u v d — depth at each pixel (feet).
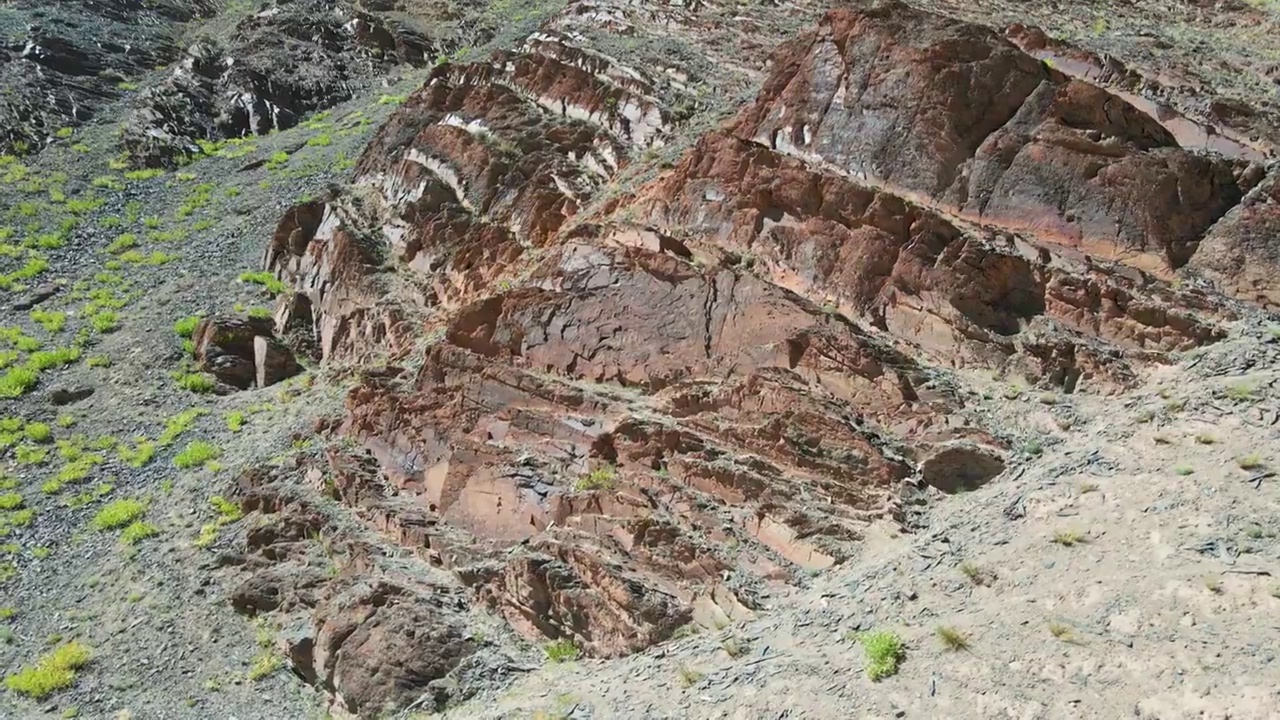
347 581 41.47
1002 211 43.21
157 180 98.32
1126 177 41.37
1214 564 27.35
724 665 30.55
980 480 34.58
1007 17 63.98
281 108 111.24
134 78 116.26
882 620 29.91
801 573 33.42
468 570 38.99
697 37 74.59
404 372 52.39
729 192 47.50
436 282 59.93
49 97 107.34
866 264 42.06
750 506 35.53
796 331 40.34
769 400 38.34
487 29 123.75
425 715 33.86
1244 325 36.68
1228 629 25.30
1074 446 34.14
